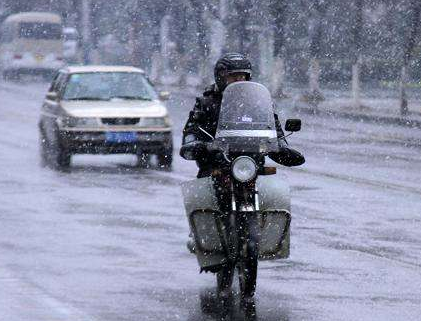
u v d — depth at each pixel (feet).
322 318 74.33
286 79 388.78
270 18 342.64
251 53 380.58
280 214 79.10
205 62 386.73
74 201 134.00
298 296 81.56
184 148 80.48
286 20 342.03
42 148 188.85
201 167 82.12
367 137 230.27
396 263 95.14
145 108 176.24
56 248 101.71
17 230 111.86
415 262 95.66
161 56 429.79
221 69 82.23
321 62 396.98
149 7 420.77
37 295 81.41
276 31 338.34
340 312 76.18
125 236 108.58
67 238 107.24
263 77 378.12
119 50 479.00
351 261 96.02
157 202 133.59
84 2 490.49
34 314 75.20
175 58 438.81
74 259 96.27
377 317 74.59
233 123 79.36
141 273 90.33
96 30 479.41
